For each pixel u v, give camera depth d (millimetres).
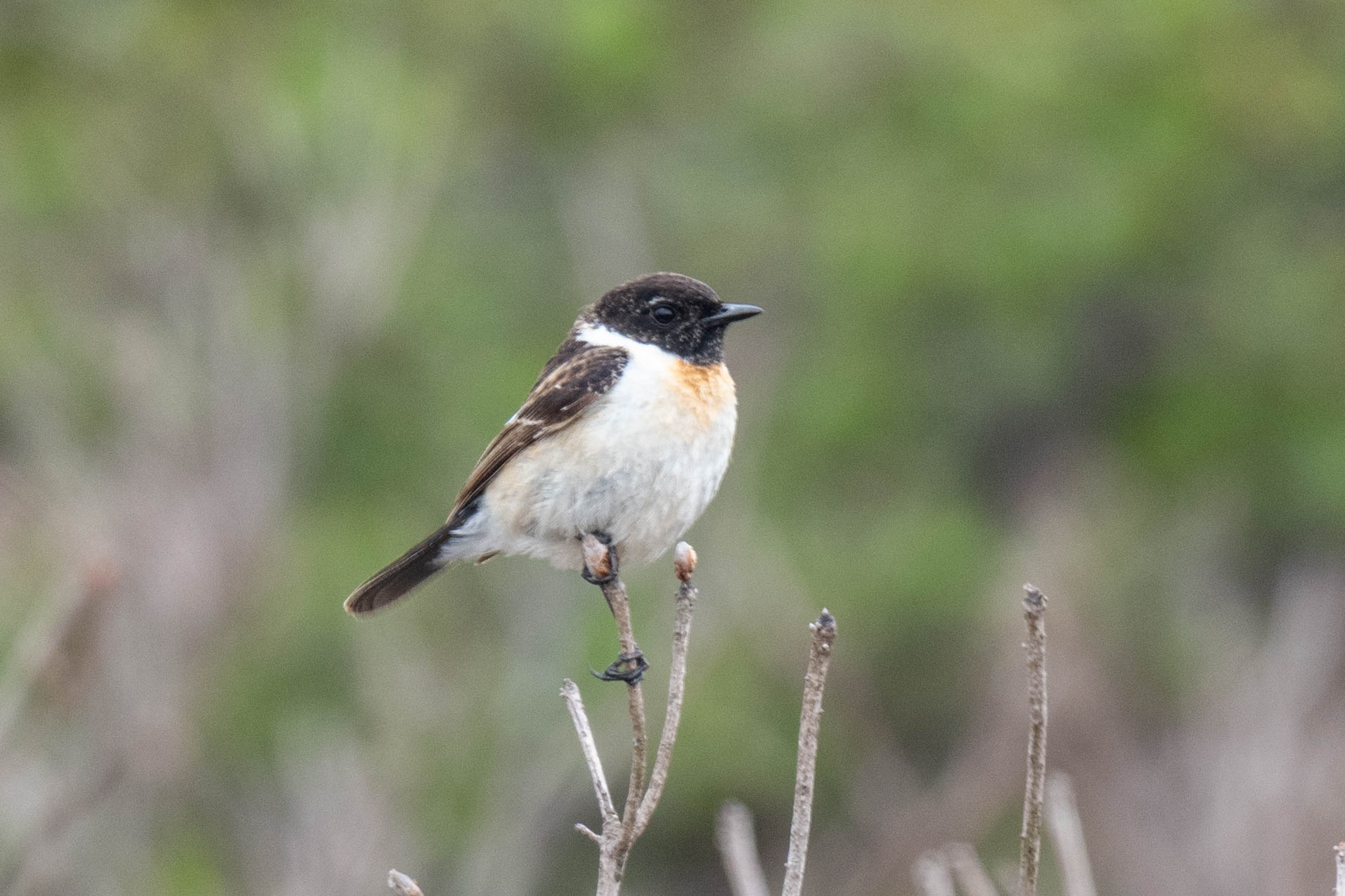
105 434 11594
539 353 17812
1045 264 18469
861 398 18719
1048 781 12812
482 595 13430
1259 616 16859
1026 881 5262
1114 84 19516
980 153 19062
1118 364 19656
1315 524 18469
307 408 12555
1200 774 12266
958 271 18562
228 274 12297
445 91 17391
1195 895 11609
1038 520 16281
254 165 13812
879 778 15289
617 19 18484
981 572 17078
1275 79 19375
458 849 11789
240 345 11734
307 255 12906
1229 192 20016
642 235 17922
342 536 15672
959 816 13266
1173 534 16109
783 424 18344
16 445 12195
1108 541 15250
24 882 8617
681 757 15984
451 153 17312
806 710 5539
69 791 9125
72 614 7707
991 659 14344
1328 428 18781
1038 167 18859
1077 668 13102
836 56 19656
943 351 19094
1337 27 20297
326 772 10914
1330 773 11844
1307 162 20203
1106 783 12508
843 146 19641
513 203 18906
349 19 17344
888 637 17281
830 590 17438
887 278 18672
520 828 11672
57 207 14688
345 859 10195
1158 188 19250
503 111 18797
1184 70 19422
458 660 12977
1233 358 19391
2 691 9648
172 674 10391
